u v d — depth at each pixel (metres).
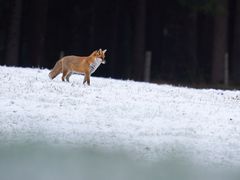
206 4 72.50
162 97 39.78
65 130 30.75
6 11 75.38
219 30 75.38
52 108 34.59
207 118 35.25
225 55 73.75
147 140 29.84
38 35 74.56
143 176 21.31
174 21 88.00
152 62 89.69
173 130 32.22
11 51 71.44
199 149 28.95
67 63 40.62
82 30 92.31
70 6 88.06
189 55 85.88
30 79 41.25
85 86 40.19
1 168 21.02
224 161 27.28
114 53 91.00
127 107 35.97
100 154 25.20
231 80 79.69
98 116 33.75
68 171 21.20
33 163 22.02
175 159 26.05
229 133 32.59
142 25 77.88
